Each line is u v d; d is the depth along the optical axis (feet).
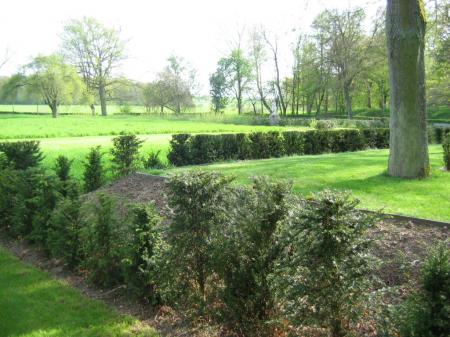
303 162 37.17
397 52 27.66
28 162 34.83
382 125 110.52
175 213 13.83
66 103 184.65
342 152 52.39
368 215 10.92
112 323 13.82
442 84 107.55
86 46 187.11
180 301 13.82
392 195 23.91
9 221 25.03
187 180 13.50
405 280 13.64
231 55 197.67
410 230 17.01
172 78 208.85
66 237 18.48
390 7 27.78
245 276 11.71
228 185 14.01
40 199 21.35
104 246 16.22
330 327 10.41
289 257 11.05
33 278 17.85
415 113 27.94
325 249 10.07
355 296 10.03
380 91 163.43
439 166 33.50
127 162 36.27
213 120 159.02
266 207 11.86
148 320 13.92
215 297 12.71
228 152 45.52
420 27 27.40
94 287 16.83
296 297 10.32
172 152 42.37
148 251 14.69
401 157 28.50
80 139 83.92
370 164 34.71
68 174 30.07
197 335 12.51
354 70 132.57
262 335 11.71
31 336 13.25
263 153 47.93
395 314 9.57
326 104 171.83
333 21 129.90
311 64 145.48
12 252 21.67
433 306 8.92
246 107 232.12
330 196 10.42
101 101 195.52
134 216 15.20
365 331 10.96
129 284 14.92
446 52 80.74
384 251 15.31
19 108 240.12
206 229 13.30
